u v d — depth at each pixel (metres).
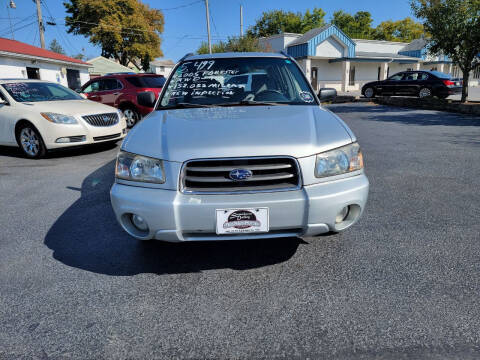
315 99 3.11
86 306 2.06
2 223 3.35
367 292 2.11
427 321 1.84
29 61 17.86
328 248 2.66
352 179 2.20
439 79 15.68
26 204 3.88
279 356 1.65
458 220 3.10
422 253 2.54
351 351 1.66
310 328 1.83
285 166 2.07
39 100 6.68
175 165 2.09
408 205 3.48
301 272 2.36
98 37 37.19
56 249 2.79
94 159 6.14
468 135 7.23
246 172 2.04
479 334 1.74
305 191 2.07
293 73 3.38
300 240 2.80
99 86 9.81
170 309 2.02
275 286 2.21
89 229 3.17
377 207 3.45
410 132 7.77
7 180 4.90
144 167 2.17
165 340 1.78
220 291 2.18
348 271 2.34
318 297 2.08
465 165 4.93
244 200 2.01
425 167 4.88
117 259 2.61
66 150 7.09
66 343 1.77
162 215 2.06
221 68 3.42
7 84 6.70
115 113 6.79
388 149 6.08
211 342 1.75
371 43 33.66
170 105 3.10
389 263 2.42
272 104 3.00
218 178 2.06
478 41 11.68
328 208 2.07
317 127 2.33
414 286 2.15
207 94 3.17
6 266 2.54
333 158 2.16
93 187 4.45
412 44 34.72
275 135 2.18
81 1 36.22
